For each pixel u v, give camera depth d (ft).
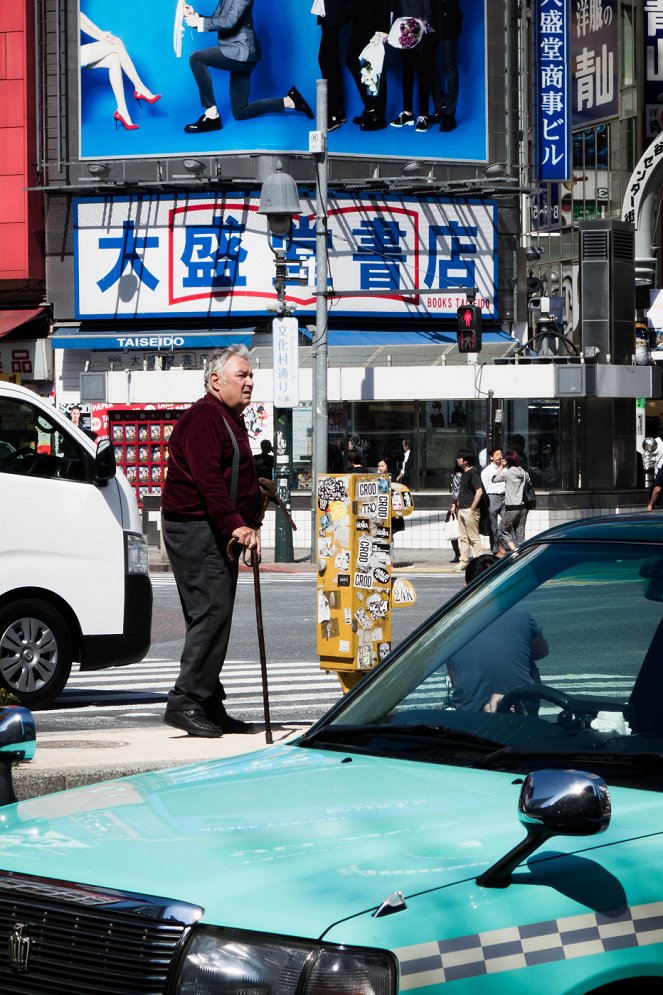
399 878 10.41
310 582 90.79
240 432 30.83
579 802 10.22
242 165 133.18
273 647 58.95
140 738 31.27
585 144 212.02
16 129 137.18
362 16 134.21
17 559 41.16
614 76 206.80
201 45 133.18
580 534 15.74
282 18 133.08
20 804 13.42
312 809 11.95
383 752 13.89
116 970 10.36
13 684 41.19
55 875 11.01
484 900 10.27
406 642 15.83
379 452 118.32
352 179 131.95
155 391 122.42
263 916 10.05
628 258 129.80
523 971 10.09
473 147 138.31
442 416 117.50
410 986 9.65
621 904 10.67
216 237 132.98
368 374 117.39
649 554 14.83
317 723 15.12
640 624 14.17
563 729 13.52
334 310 133.49
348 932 9.79
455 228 138.00
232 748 29.32
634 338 130.41
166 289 134.10
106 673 52.49
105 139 135.74
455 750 13.65
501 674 14.42
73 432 42.29
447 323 138.31
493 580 15.93
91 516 42.16
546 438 118.42
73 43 136.15
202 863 10.84
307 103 133.59
